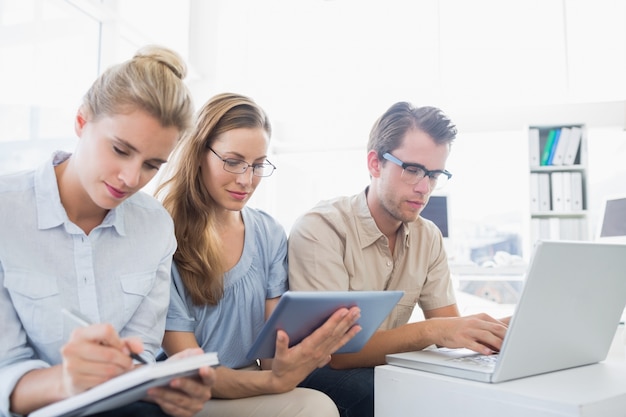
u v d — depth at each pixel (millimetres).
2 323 958
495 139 3990
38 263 1007
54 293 1006
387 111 1608
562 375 1067
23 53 2219
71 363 775
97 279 1078
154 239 1183
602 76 3764
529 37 3898
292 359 1079
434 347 1409
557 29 3854
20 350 967
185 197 1442
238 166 1408
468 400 975
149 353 1109
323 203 1748
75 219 1073
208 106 1436
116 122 928
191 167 1431
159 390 869
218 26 3697
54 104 2400
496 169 3988
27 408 852
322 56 4199
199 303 1410
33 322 984
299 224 1630
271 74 4227
